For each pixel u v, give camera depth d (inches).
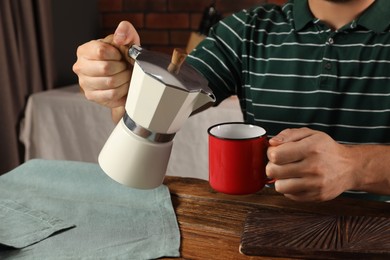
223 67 41.6
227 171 27.7
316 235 24.9
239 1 95.3
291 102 39.3
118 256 24.0
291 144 25.8
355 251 23.2
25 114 82.5
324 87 37.9
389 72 37.0
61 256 24.2
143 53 23.4
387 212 28.5
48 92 84.6
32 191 31.9
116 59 27.0
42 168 35.1
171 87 21.1
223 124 30.0
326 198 26.9
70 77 99.8
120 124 24.3
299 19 39.3
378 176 27.5
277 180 26.7
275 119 40.1
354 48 37.5
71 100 79.0
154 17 101.2
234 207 29.9
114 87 28.0
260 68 40.6
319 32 38.5
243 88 42.3
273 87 39.8
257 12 42.5
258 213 27.7
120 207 29.7
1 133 78.2
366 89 37.4
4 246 24.7
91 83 28.2
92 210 29.3
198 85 22.5
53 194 31.5
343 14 37.9
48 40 88.6
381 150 28.4
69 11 97.2
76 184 32.8
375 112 37.4
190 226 27.5
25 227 26.8
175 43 101.3
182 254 24.4
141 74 21.7
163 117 22.5
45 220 27.7
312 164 25.9
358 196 37.0
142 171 23.9
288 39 39.6
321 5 38.5
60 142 81.1
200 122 72.6
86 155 80.7
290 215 27.4
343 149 27.7
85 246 25.1
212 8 85.5
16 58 80.5
